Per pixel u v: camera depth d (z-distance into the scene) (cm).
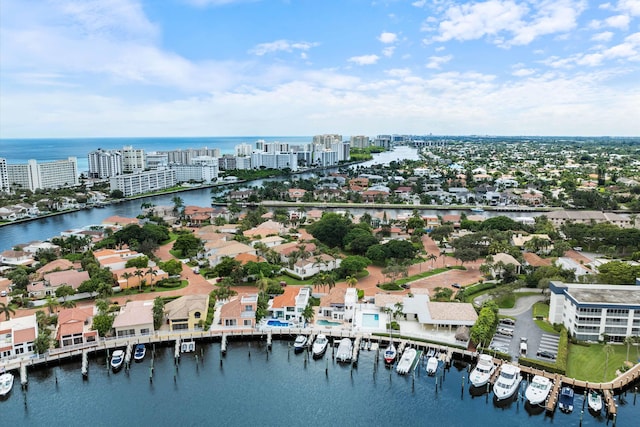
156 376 12469
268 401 11456
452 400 11531
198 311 14550
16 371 12425
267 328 14662
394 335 14138
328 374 12588
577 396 11462
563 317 14675
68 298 16838
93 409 11094
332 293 16300
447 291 16625
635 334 13612
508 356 12731
